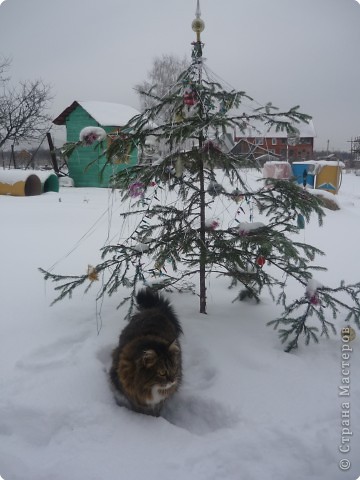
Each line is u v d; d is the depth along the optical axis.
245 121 3.10
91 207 10.36
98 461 2.29
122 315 3.89
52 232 7.44
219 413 2.74
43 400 2.67
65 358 3.13
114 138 3.25
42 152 20.14
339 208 10.49
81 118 15.59
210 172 3.41
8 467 2.19
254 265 3.65
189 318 3.84
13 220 8.46
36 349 3.23
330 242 7.19
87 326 3.68
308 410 2.69
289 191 3.31
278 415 2.65
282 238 3.24
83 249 6.27
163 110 3.24
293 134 3.18
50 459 2.29
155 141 3.23
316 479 2.20
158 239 3.52
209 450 2.38
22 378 2.88
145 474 2.21
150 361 2.60
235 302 4.27
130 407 2.80
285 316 3.42
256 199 3.43
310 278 3.45
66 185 16.25
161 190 3.57
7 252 6.05
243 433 2.50
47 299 4.28
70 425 2.54
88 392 2.82
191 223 3.52
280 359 3.22
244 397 2.81
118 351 2.90
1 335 3.48
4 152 21.64
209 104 3.11
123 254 3.65
